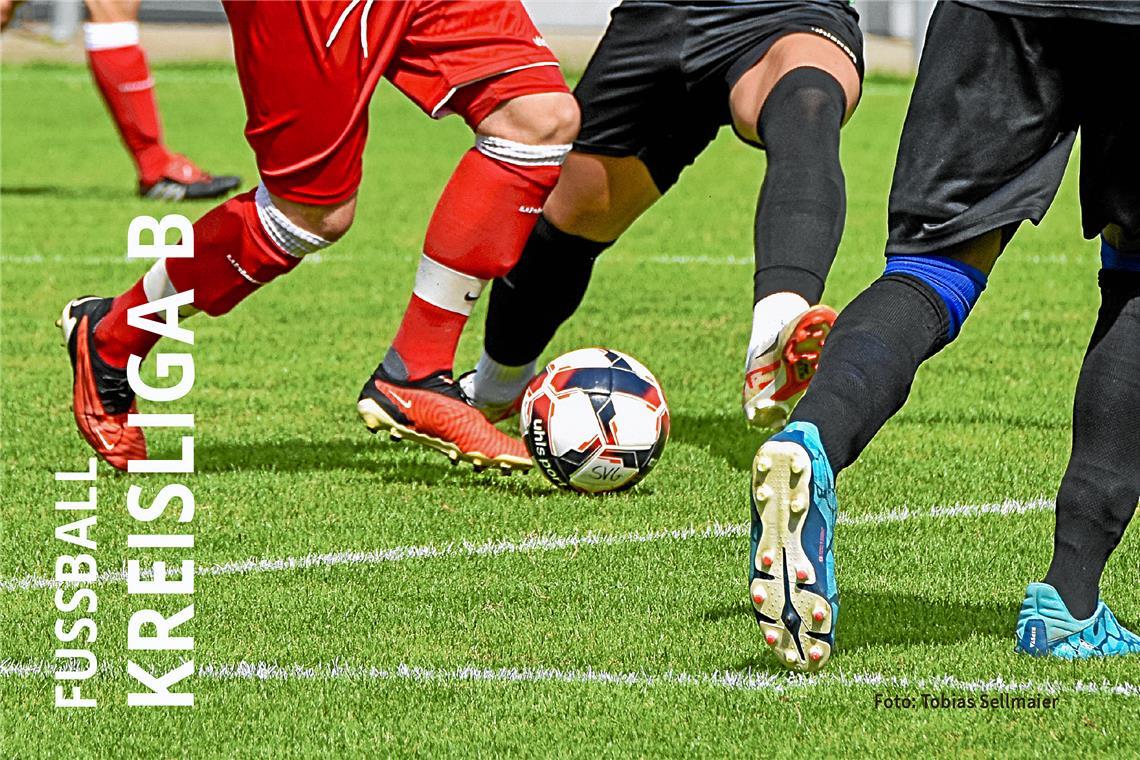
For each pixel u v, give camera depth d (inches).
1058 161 477.4
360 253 1537.9
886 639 524.1
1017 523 668.1
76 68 3553.2
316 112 679.1
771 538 439.8
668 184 804.6
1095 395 502.6
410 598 578.6
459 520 685.9
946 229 476.4
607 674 497.0
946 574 596.4
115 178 2102.6
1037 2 458.6
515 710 467.5
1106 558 507.2
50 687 494.9
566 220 796.0
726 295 1331.2
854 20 776.3
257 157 701.3
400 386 732.0
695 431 856.3
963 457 788.6
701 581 593.9
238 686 490.9
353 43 673.6
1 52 3688.5
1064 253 1540.4
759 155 2452.0
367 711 469.4
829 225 694.5
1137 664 494.9
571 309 827.4
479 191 708.7
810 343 641.0
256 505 711.1
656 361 1058.1
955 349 1073.5
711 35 749.9
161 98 3026.6
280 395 951.0
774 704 468.4
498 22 698.8
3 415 895.1
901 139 489.1
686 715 461.4
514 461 733.3
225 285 728.3
